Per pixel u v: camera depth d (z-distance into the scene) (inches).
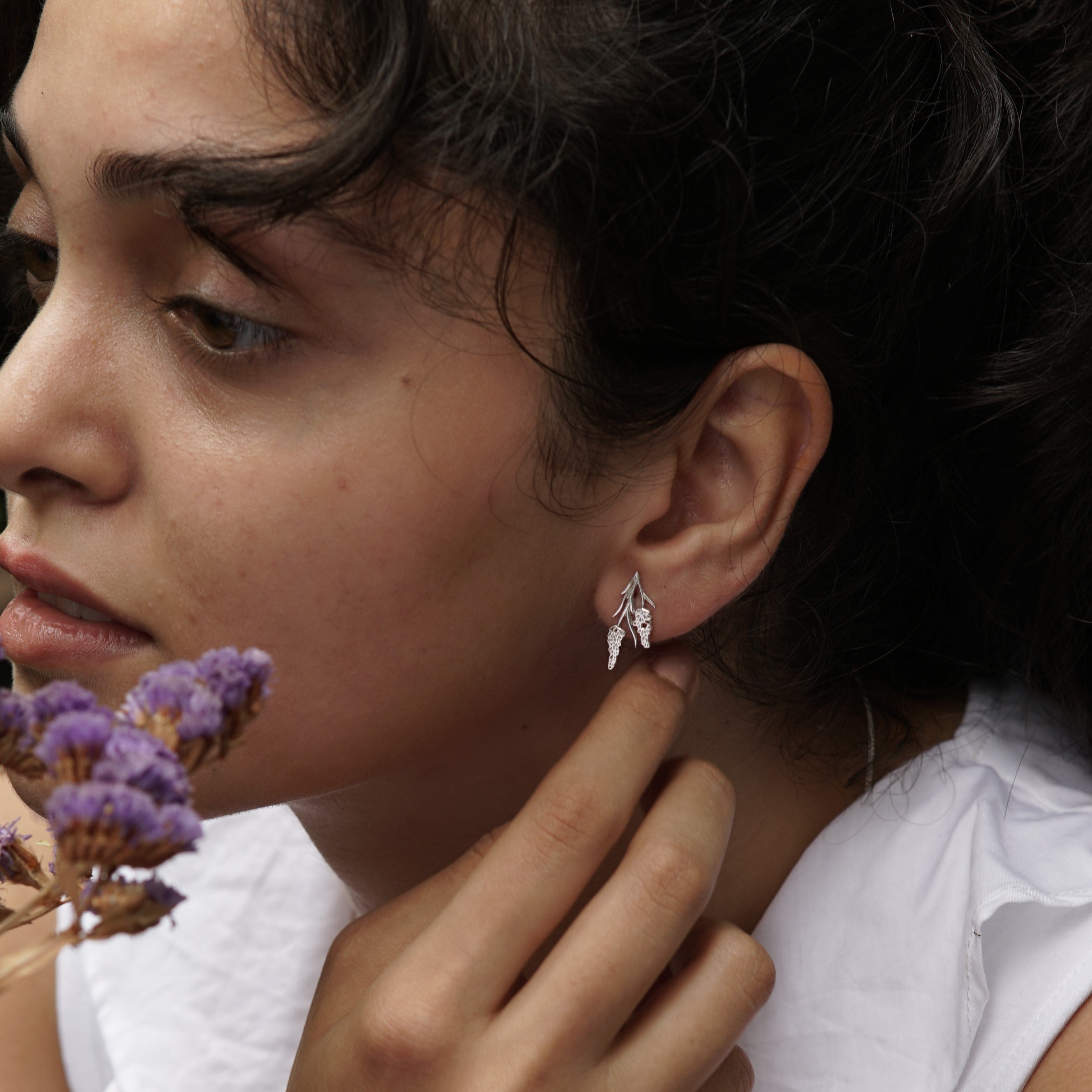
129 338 28.6
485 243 28.4
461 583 29.1
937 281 30.8
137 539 28.8
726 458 29.9
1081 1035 30.7
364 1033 28.7
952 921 31.2
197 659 28.9
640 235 28.7
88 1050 35.4
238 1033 34.5
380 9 27.7
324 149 27.7
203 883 35.1
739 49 29.0
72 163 28.2
